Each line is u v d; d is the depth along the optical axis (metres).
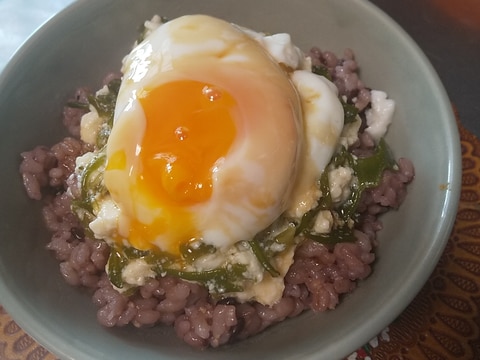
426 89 0.16
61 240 0.15
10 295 0.13
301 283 0.15
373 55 0.17
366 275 0.15
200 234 0.13
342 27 0.18
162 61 0.14
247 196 0.13
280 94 0.13
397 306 0.13
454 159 0.14
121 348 0.13
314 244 0.15
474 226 0.18
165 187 0.12
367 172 0.15
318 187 0.14
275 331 0.15
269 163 0.12
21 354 0.16
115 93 0.17
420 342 0.16
